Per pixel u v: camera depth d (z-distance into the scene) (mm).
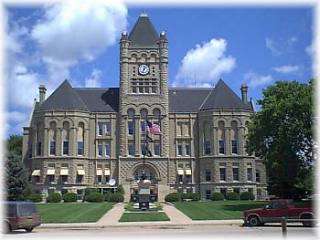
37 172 91750
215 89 98125
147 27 99500
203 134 95750
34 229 36781
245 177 92938
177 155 95875
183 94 101188
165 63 96938
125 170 93438
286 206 37906
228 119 94625
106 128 96125
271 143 62906
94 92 100562
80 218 45625
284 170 61062
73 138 92500
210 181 93562
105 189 92875
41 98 100438
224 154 93750
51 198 83312
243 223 39594
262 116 62469
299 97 60219
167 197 87062
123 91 95688
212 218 44938
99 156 94812
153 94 95625
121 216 48000
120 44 97312
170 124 96750
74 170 91812
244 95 102125
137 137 94562
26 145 97625
